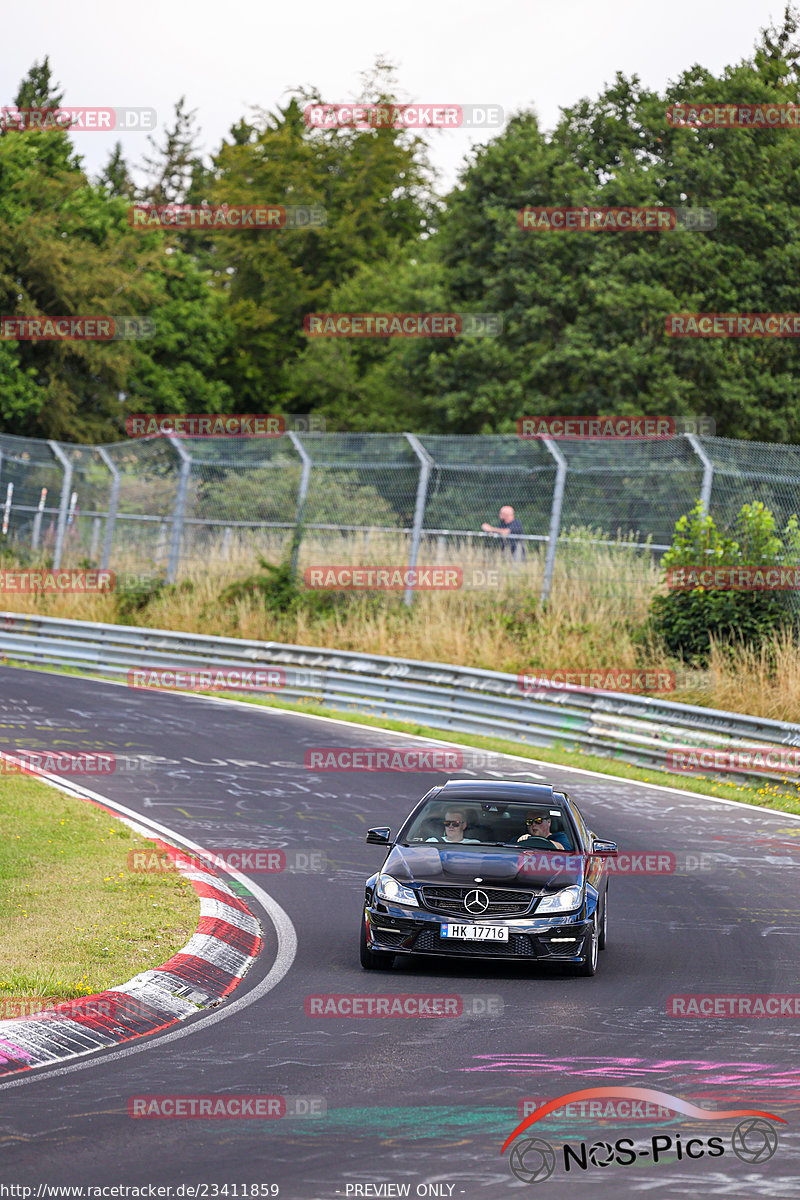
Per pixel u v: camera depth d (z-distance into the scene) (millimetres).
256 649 76250
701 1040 23172
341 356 164000
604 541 73562
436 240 140125
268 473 87750
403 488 83500
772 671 64188
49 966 26266
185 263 171000
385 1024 24000
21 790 45406
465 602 76875
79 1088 19547
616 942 32156
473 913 28156
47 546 94500
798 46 123875
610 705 61750
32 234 138375
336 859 40219
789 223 109562
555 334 119438
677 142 115250
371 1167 16375
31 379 140750
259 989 26672
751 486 73438
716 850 43688
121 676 79688
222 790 49438
